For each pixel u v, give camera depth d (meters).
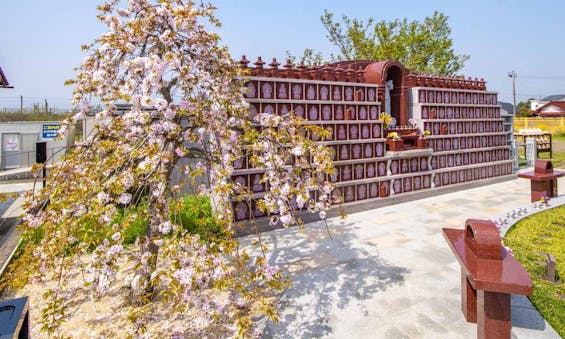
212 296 4.63
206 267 3.52
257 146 4.22
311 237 7.10
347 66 10.41
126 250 6.12
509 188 11.83
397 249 6.33
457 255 3.77
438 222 8.00
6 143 15.42
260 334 3.85
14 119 22.03
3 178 13.49
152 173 3.97
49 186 4.10
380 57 20.81
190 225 6.31
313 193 8.30
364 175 9.51
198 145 5.93
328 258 5.99
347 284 5.02
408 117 11.52
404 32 21.25
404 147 10.55
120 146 4.03
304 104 8.34
